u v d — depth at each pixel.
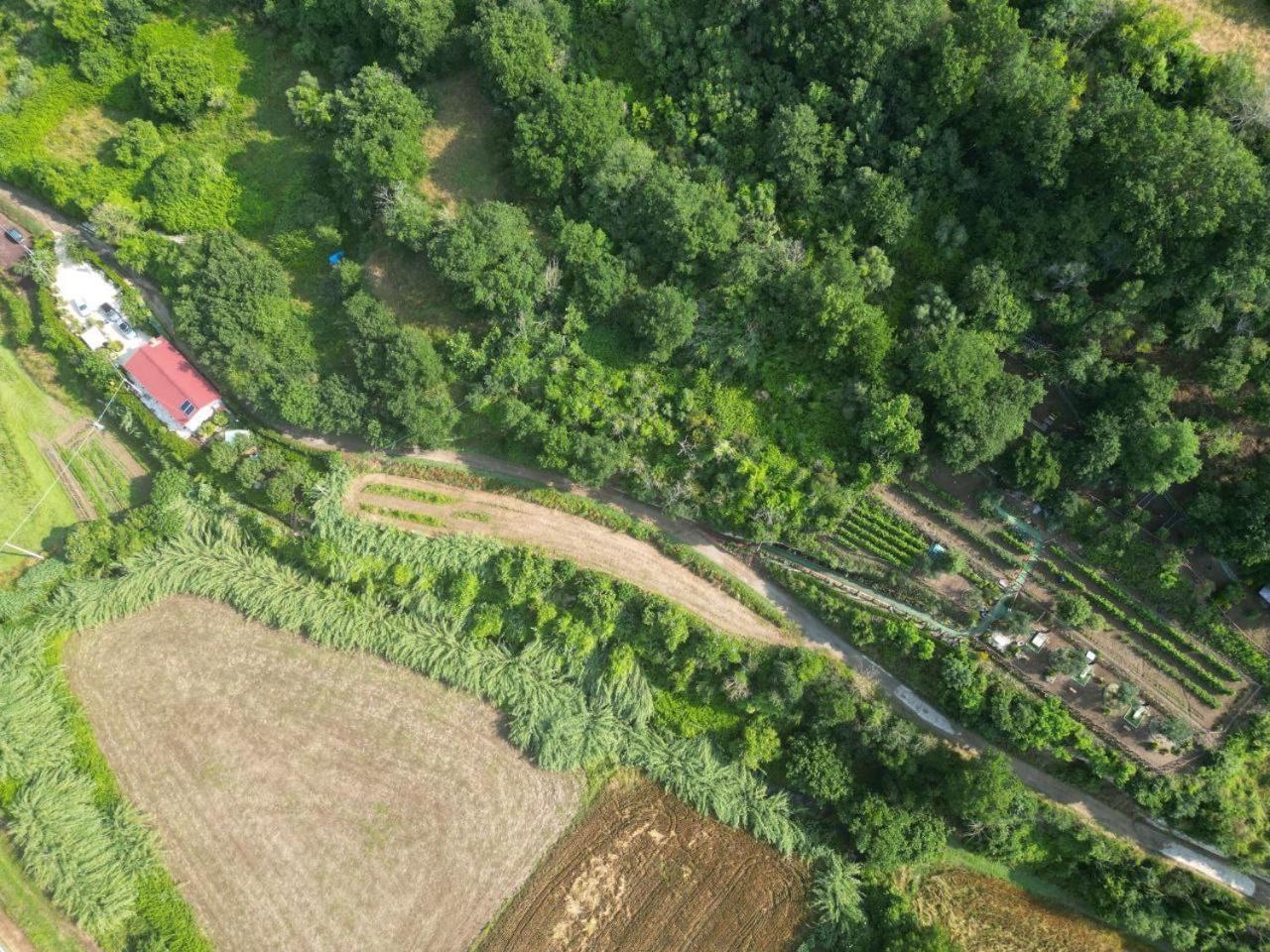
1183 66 48.66
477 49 56.16
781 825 60.12
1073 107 48.53
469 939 61.50
